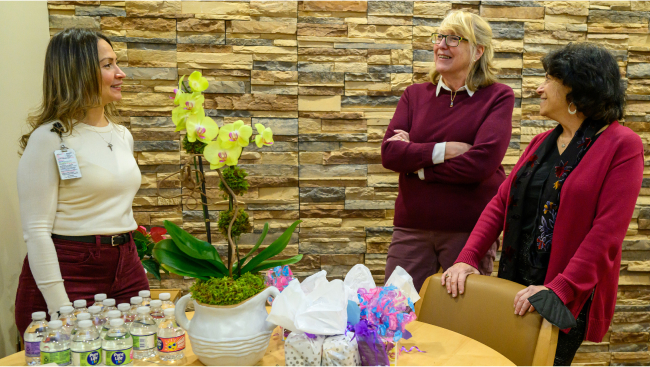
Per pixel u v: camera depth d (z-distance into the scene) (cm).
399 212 213
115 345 107
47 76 151
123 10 251
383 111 267
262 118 263
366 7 262
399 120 217
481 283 143
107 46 156
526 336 126
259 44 259
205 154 108
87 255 151
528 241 157
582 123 150
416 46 265
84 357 105
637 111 275
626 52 272
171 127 258
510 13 267
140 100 255
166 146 258
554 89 151
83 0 249
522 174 161
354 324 109
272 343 128
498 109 198
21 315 149
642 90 274
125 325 112
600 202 140
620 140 140
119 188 157
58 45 150
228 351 104
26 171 142
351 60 263
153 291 238
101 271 155
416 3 264
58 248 148
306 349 104
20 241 220
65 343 107
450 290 148
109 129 163
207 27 256
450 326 145
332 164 267
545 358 120
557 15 268
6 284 206
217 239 264
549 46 270
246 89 261
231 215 112
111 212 156
